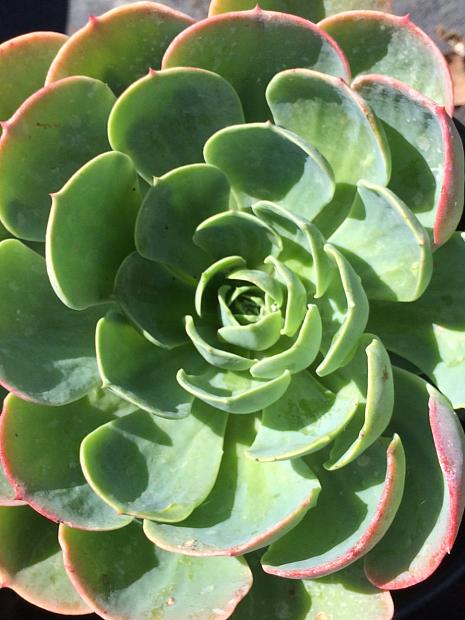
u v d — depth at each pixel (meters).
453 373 0.32
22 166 0.32
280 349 0.33
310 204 0.33
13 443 0.31
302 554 0.30
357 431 0.31
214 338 0.34
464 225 0.42
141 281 0.33
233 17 0.31
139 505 0.30
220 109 0.32
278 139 0.31
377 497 0.31
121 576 0.32
